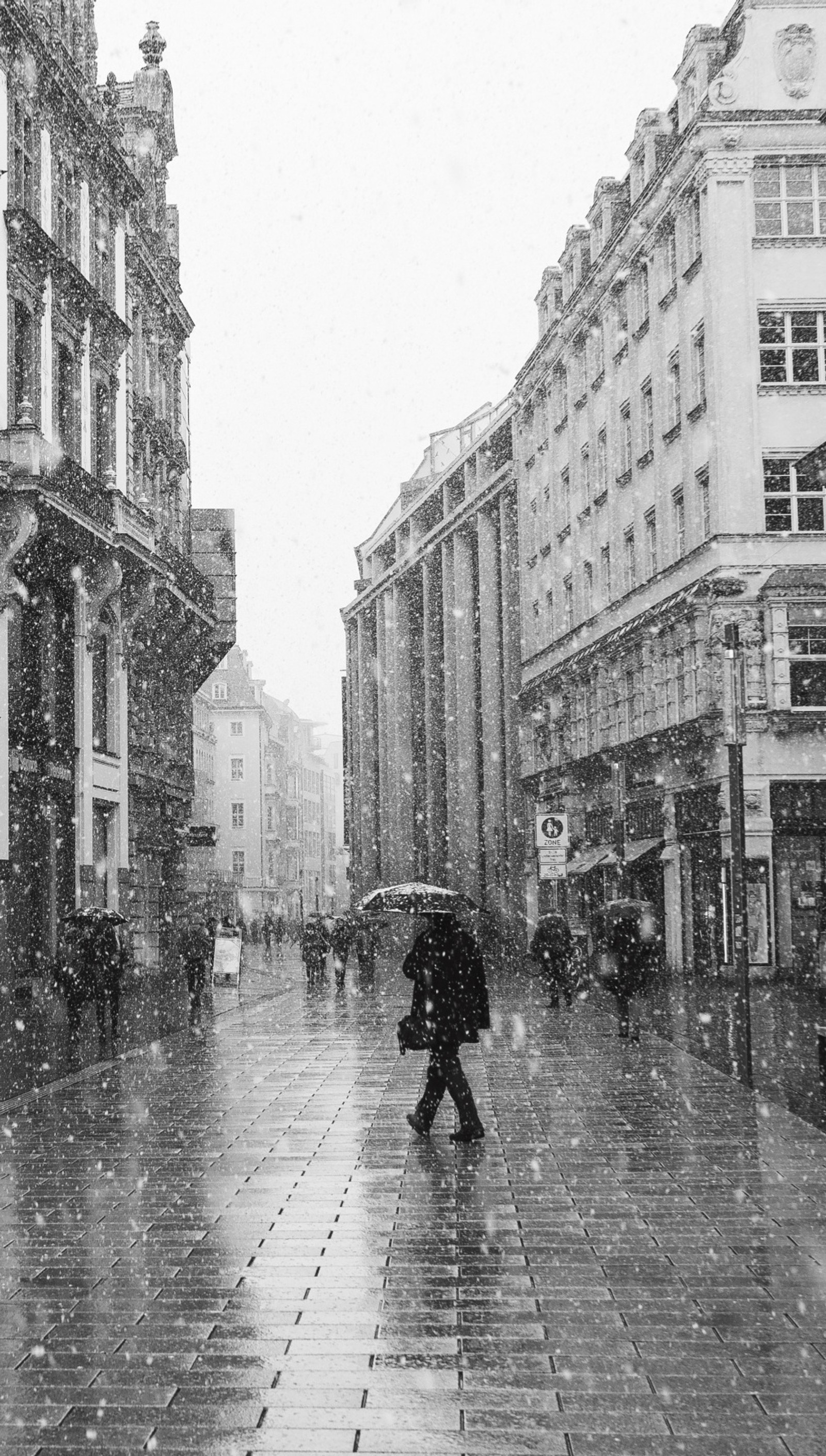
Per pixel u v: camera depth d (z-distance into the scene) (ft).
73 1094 45.98
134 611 119.65
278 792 412.77
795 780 107.55
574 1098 43.27
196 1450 15.55
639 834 134.10
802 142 112.16
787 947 106.83
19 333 98.48
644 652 128.88
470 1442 15.69
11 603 91.30
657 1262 23.21
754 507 110.11
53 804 100.27
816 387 111.14
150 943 132.26
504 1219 26.68
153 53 151.74
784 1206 27.25
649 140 132.16
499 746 235.40
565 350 163.32
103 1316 20.57
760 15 113.50
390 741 322.14
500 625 240.32
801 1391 17.08
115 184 122.52
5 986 86.43
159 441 140.87
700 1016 76.28
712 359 112.16
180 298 152.66
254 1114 41.06
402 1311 20.65
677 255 121.08
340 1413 16.63
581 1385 17.42
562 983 82.07
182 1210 27.76
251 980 136.87
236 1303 21.18
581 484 159.94
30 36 96.48
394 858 314.14
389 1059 56.85
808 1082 46.44
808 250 112.27
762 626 109.09
